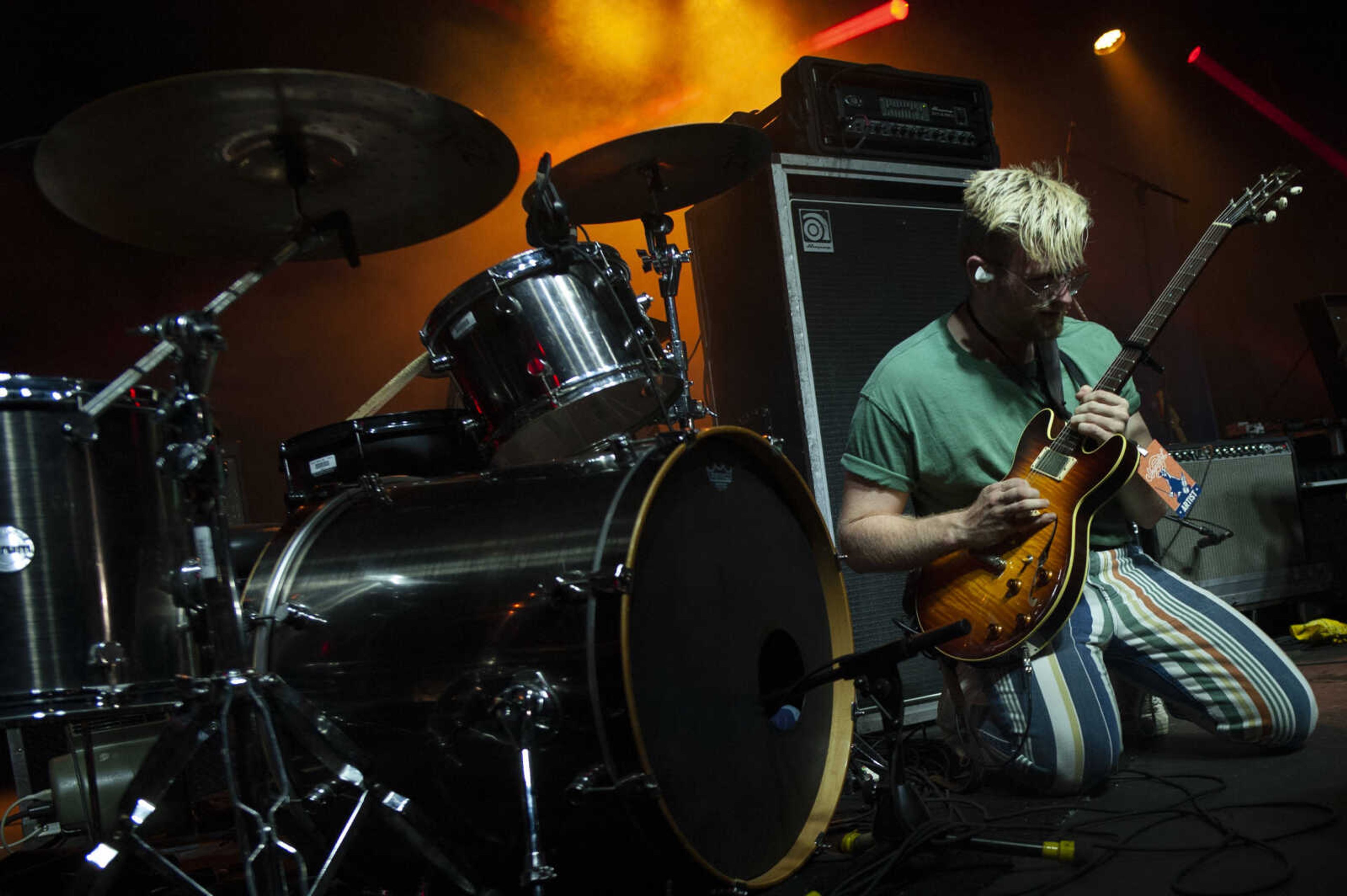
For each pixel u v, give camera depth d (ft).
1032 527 6.85
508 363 7.90
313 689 5.67
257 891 4.86
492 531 5.59
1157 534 11.67
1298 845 5.39
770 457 6.40
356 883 6.23
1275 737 6.99
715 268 11.62
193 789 8.45
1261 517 12.34
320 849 6.07
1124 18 26.61
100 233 6.76
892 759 6.11
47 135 5.43
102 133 5.55
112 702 6.41
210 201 6.65
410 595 5.58
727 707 5.76
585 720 4.93
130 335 5.00
